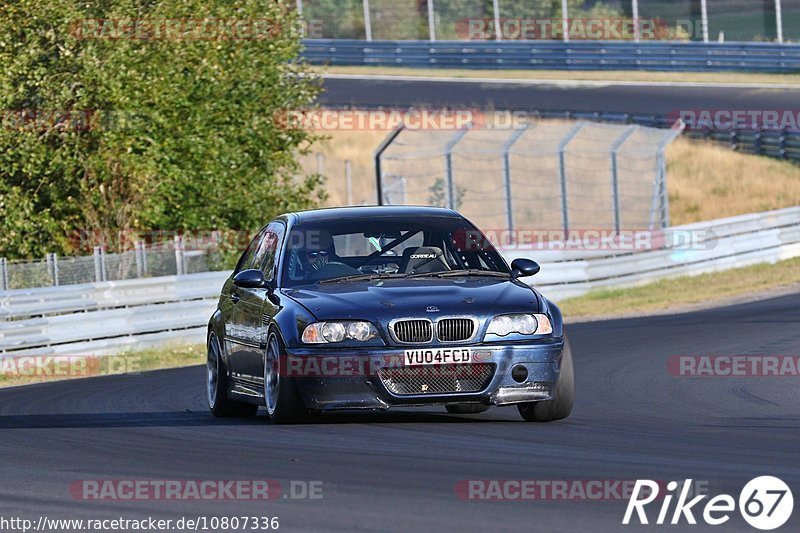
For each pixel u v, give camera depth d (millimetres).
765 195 114188
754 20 146125
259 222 72688
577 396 33656
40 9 64375
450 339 26281
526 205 106625
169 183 68125
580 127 90938
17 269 56031
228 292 32438
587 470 20766
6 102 63406
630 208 107312
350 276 28625
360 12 155625
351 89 134250
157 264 61438
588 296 72625
